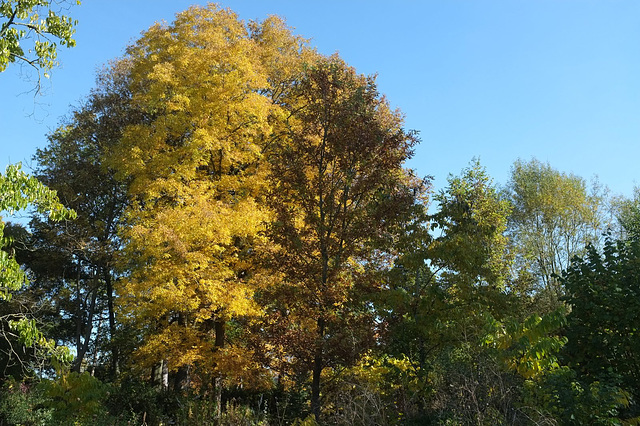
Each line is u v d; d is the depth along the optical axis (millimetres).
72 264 24844
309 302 10617
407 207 11250
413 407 9773
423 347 11695
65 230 22422
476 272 11500
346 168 11023
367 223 10766
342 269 11289
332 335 10422
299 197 11445
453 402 8234
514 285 17438
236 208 14945
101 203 24750
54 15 10406
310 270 10867
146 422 14914
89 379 11836
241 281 15023
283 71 17922
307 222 11188
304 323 11250
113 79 24281
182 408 13477
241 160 15711
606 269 10391
